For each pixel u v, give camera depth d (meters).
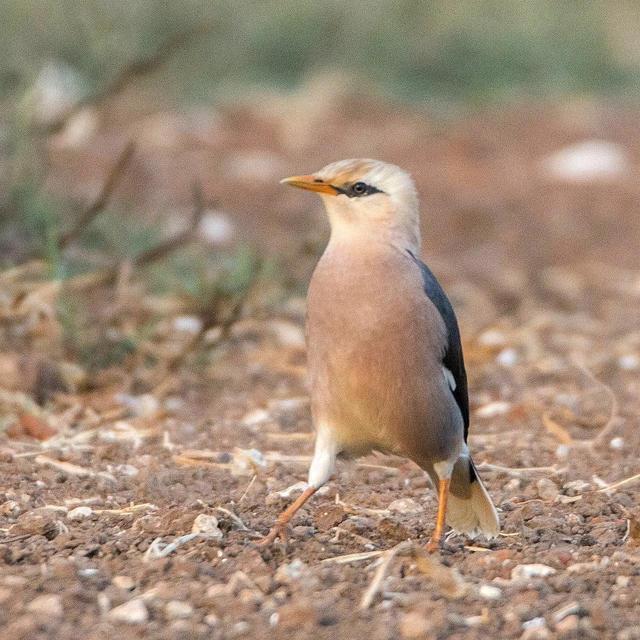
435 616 7.25
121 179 19.62
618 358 13.79
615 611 7.53
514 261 18.52
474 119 25.41
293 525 8.95
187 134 22.75
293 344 13.87
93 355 12.57
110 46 21.80
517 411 12.01
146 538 8.41
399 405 8.34
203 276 13.65
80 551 8.15
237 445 10.96
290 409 12.00
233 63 26.00
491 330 14.80
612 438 11.23
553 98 27.44
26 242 14.41
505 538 8.79
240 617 7.29
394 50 27.48
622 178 21.97
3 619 7.18
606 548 8.52
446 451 8.54
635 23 31.14
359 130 24.16
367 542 8.57
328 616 7.26
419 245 8.80
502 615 7.41
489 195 21.05
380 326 8.27
